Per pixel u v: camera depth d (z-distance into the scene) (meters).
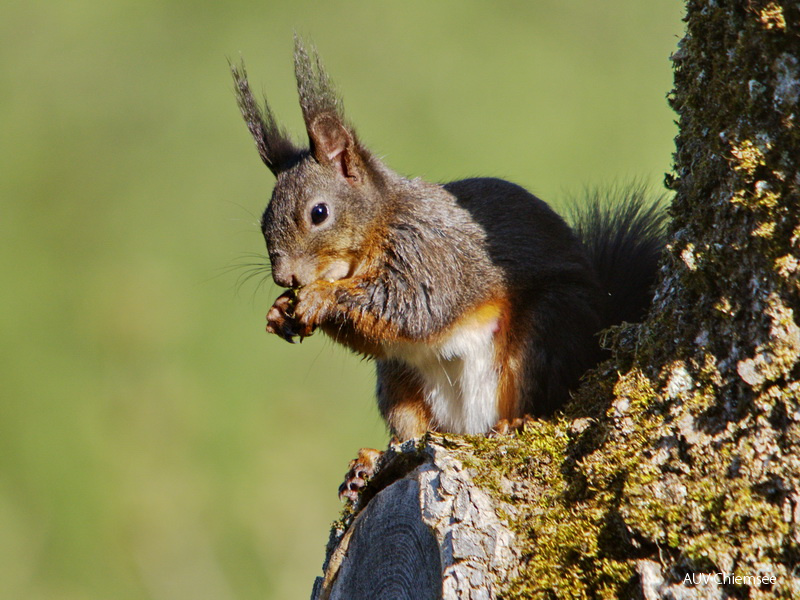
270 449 14.30
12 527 13.69
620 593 4.50
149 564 13.40
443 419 7.34
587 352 6.71
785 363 4.47
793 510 4.31
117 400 14.89
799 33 4.53
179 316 15.60
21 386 14.77
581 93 16.77
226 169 17.19
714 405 4.66
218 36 18.28
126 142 17.56
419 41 17.64
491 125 16.42
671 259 5.16
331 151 7.59
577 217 8.02
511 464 5.04
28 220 16.77
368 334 7.19
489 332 7.02
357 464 6.57
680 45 5.27
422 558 5.16
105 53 18.59
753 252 4.63
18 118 17.73
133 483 14.10
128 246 16.47
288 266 7.43
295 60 7.62
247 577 13.25
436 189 7.49
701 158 5.00
